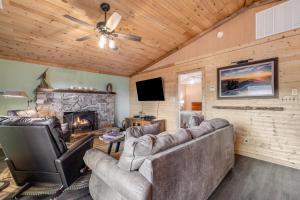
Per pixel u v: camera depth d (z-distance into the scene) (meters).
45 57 4.31
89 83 5.45
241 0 3.29
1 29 3.10
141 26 3.65
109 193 1.49
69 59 4.60
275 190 2.08
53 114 4.43
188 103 8.36
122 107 6.34
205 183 1.82
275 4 3.08
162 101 5.32
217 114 3.89
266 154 3.14
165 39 4.30
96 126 5.29
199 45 4.31
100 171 1.47
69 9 2.86
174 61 4.92
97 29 2.50
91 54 4.51
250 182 2.28
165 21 3.59
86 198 1.90
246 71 3.40
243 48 3.49
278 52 3.02
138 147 1.26
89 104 5.23
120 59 5.06
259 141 3.23
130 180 1.18
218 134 2.14
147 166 1.16
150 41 4.29
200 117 2.82
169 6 3.19
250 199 1.89
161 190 1.21
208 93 4.09
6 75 3.94
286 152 2.90
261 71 3.19
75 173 2.05
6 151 1.86
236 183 2.25
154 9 3.20
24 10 2.77
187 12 3.43
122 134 3.01
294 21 2.86
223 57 3.82
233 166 2.82
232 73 3.62
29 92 4.27
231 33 3.69
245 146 3.44
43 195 1.94
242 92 3.46
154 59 5.40
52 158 1.81
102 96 5.57
